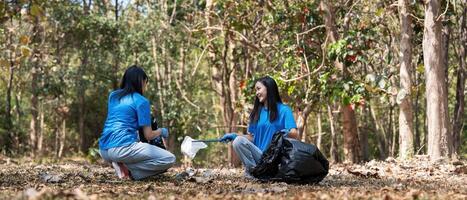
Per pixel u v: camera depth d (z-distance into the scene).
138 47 26.53
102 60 28.55
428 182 7.82
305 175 7.09
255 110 7.67
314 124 30.03
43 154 28.64
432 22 12.22
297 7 15.39
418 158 12.16
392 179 8.23
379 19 15.92
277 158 7.16
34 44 24.00
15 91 28.67
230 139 7.85
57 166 11.71
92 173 8.88
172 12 24.81
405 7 13.20
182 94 24.91
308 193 5.80
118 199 5.42
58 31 26.69
